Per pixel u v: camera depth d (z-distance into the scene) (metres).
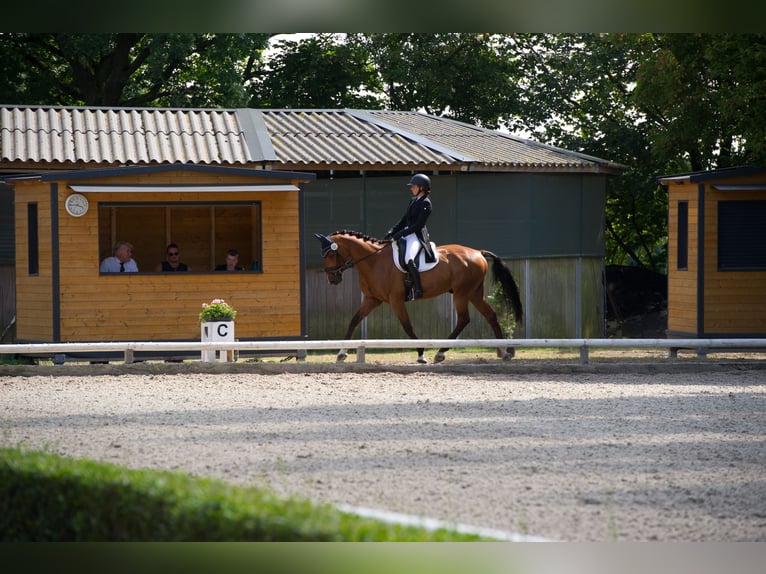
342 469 8.45
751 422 11.07
